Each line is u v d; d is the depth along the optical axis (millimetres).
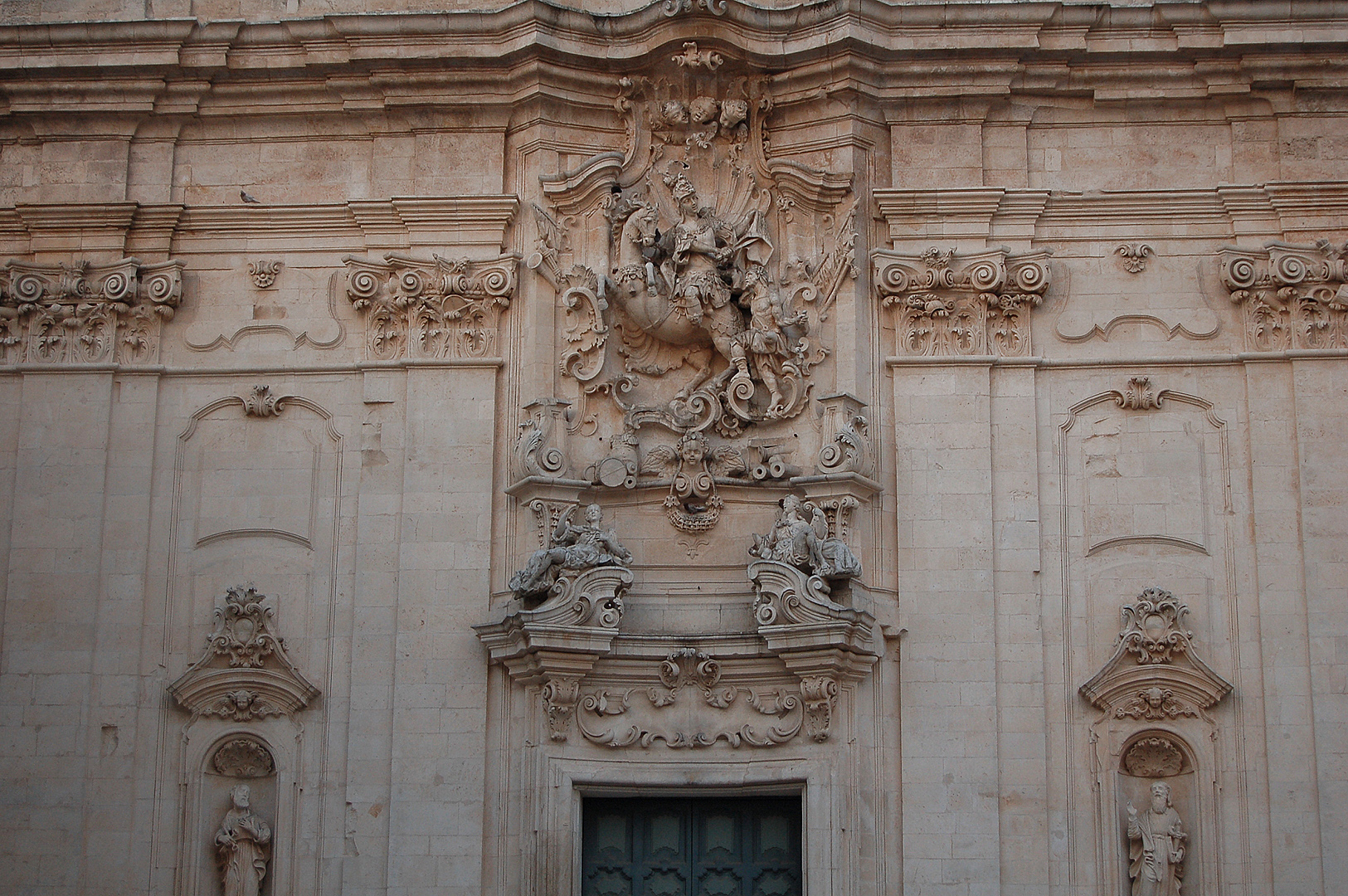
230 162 30203
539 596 27922
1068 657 28141
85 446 29141
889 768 27703
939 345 29156
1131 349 29156
